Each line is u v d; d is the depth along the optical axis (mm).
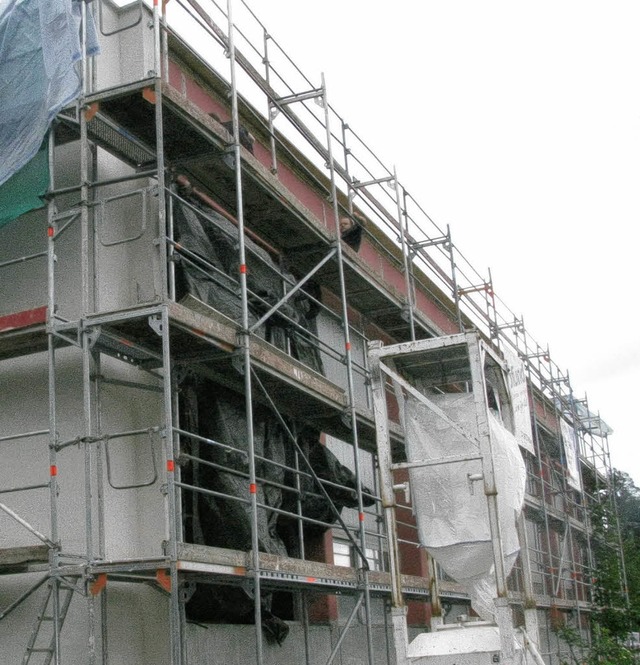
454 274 19672
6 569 10273
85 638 10234
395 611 10406
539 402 28109
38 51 10648
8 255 11672
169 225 11133
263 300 12211
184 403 11523
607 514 30078
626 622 27359
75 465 10719
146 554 10922
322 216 16922
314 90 14711
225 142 11375
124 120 10984
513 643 9680
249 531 11305
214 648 11648
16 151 10359
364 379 17062
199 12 12312
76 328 9836
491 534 10062
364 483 17141
